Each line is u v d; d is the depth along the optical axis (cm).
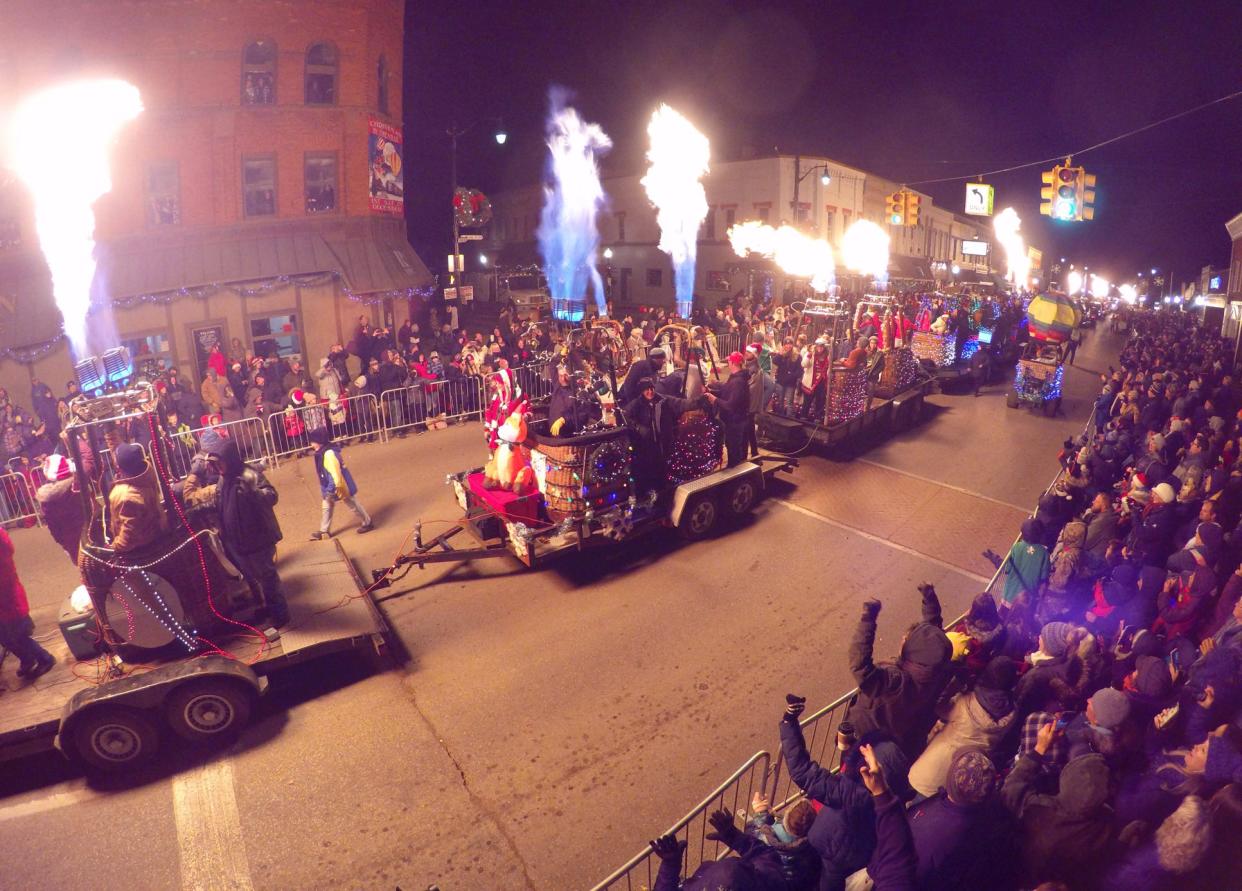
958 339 2084
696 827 554
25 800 593
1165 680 493
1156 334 3294
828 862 397
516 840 542
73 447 633
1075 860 358
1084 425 1697
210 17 1711
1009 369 2423
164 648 674
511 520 886
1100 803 360
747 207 3553
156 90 1689
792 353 1404
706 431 1027
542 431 969
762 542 1034
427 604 875
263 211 1886
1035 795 395
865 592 896
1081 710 525
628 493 944
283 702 702
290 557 893
